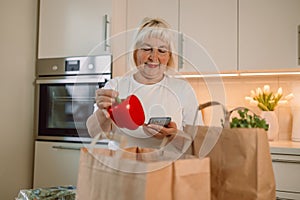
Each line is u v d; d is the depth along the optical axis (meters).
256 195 0.62
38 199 0.85
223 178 0.65
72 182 2.25
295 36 2.03
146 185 0.50
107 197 0.56
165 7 2.33
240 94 2.39
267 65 2.09
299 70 2.10
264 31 2.10
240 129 0.64
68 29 2.36
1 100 2.18
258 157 0.62
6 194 2.21
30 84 2.43
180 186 0.53
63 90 2.32
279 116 2.32
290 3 2.05
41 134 2.40
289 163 1.83
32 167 2.44
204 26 2.23
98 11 2.27
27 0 2.40
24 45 2.37
